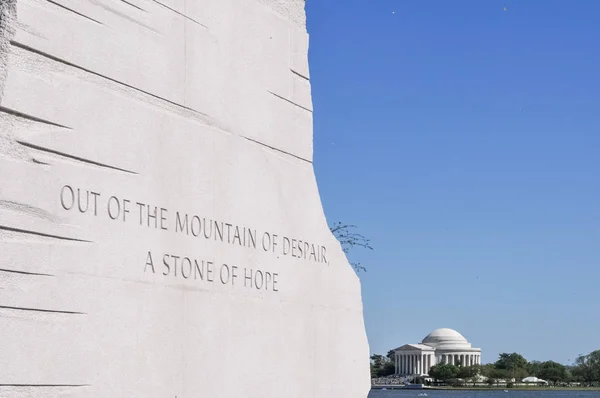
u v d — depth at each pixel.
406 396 122.44
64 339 6.47
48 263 6.41
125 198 7.21
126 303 7.08
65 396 6.43
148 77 7.63
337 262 10.38
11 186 6.20
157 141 7.65
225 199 8.51
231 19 8.91
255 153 9.09
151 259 7.42
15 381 6.07
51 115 6.58
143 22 7.63
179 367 7.62
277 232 9.32
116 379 6.91
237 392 8.37
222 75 8.67
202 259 8.07
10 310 6.11
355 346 10.48
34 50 6.51
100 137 7.01
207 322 8.04
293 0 10.16
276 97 9.61
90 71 7.00
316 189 10.20
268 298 9.01
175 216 7.79
